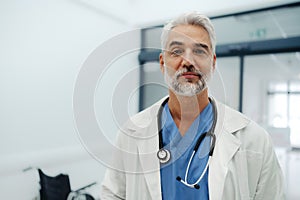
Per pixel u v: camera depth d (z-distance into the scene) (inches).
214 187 27.3
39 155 69.0
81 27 79.4
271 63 85.0
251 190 28.4
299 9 79.1
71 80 73.5
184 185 28.7
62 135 69.9
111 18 88.7
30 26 67.6
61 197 67.4
